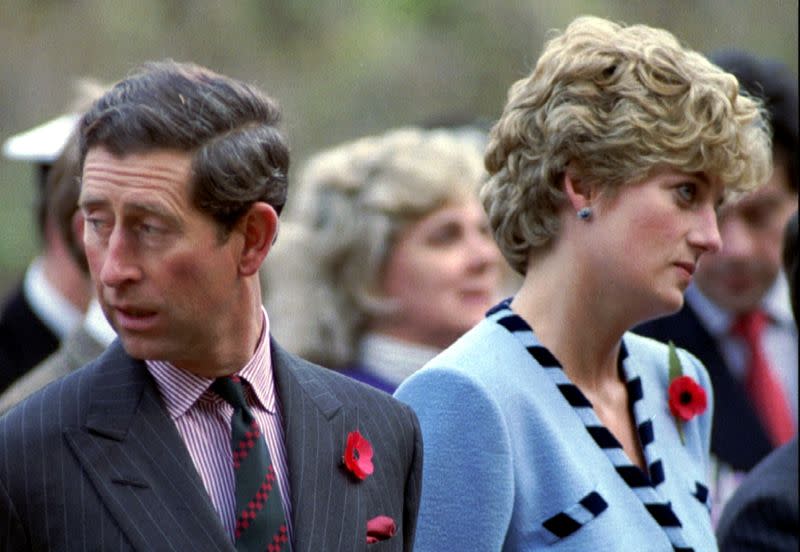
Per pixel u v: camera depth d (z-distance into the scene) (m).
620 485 12.51
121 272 9.89
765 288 19.94
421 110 48.06
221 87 10.23
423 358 19.59
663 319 19.89
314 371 11.29
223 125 10.05
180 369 10.42
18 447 10.02
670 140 12.15
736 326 20.05
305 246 19.77
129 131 9.88
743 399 19.41
